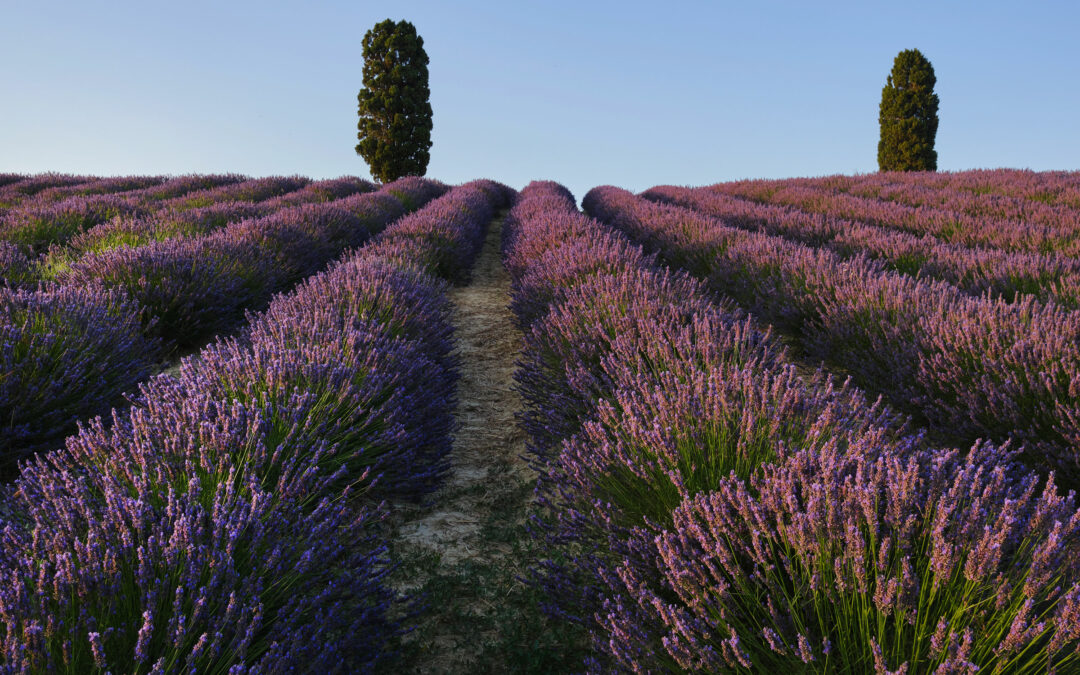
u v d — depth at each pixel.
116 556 1.44
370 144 27.61
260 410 2.34
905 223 9.84
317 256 7.65
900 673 1.14
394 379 2.99
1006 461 1.90
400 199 15.26
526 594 2.15
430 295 5.21
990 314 3.69
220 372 2.84
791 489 1.58
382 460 2.64
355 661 1.67
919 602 1.33
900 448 1.96
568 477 2.35
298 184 19.12
